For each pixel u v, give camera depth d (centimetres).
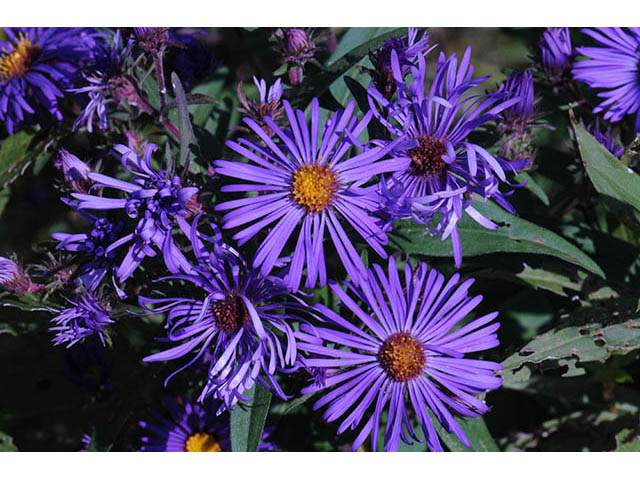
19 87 21
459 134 17
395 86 18
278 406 19
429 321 17
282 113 19
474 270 20
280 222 16
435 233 16
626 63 21
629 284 20
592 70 21
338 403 17
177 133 20
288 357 16
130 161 17
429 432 17
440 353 17
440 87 17
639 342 19
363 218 16
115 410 20
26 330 20
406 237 18
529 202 21
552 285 20
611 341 19
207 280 16
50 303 18
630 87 21
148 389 21
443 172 17
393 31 20
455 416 18
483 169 17
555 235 18
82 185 18
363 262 18
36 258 20
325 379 17
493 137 20
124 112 20
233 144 16
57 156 20
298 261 16
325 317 18
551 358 19
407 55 18
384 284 17
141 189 16
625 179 19
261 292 16
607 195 19
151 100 21
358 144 16
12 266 18
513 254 19
